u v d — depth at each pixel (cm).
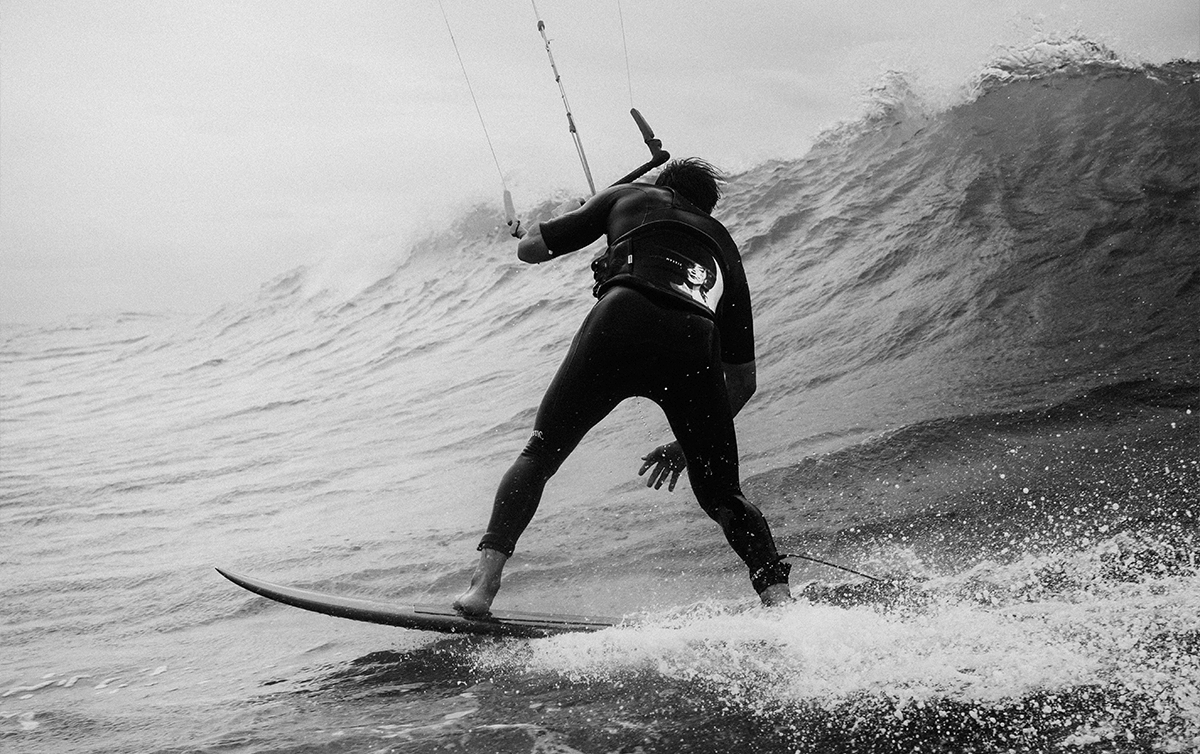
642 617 270
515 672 232
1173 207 664
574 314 955
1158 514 291
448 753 186
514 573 340
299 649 282
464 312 1071
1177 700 174
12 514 569
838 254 826
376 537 418
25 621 351
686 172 292
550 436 264
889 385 511
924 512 334
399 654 258
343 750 192
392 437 682
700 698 201
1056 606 228
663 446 306
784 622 236
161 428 838
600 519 388
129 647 308
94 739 218
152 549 460
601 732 190
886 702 189
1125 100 942
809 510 360
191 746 203
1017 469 356
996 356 513
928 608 242
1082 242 651
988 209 782
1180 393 400
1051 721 174
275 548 423
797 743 178
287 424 791
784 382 571
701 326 262
